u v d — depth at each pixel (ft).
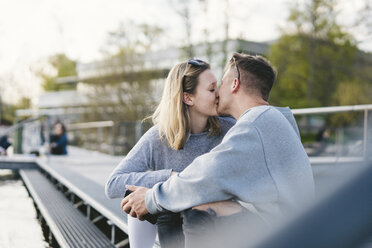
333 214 1.98
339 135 23.84
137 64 62.13
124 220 7.80
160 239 4.38
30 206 14.78
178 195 3.86
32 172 22.53
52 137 29.25
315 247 2.03
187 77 5.08
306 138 28.25
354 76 59.16
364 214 1.86
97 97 63.62
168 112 5.15
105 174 17.54
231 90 4.42
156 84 60.64
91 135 43.06
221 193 3.64
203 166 3.70
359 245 1.84
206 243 3.61
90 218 10.78
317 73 60.08
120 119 59.88
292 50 59.62
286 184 3.67
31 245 9.80
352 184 1.97
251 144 3.64
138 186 4.62
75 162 24.03
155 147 5.20
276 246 2.37
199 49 46.91
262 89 4.29
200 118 5.23
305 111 12.94
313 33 57.62
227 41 44.88
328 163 14.15
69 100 68.95
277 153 3.67
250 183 3.63
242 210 3.78
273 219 3.73
